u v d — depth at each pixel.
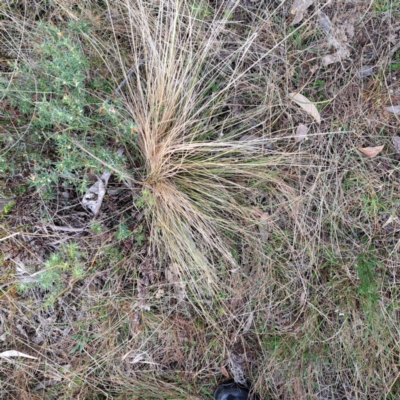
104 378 1.94
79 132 1.75
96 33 1.86
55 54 1.45
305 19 1.86
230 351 1.97
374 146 1.89
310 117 1.88
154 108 1.72
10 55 1.77
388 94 1.86
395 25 1.86
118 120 1.58
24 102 1.54
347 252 1.93
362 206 1.90
